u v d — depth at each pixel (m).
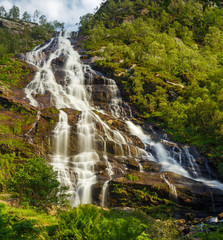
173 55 60.56
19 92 42.25
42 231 6.77
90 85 50.34
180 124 36.06
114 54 64.44
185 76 51.97
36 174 12.66
